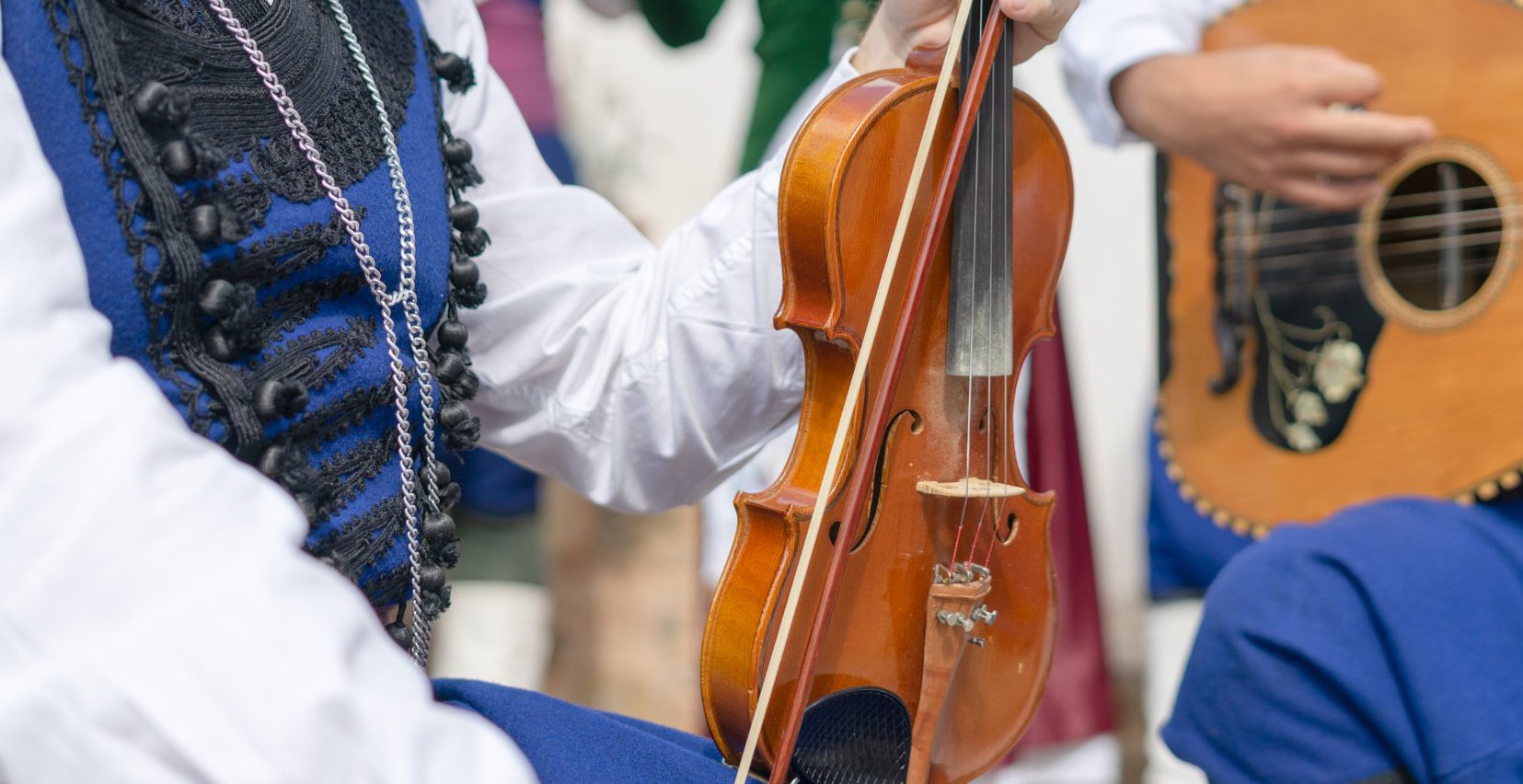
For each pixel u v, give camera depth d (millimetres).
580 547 5777
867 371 2305
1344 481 4172
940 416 2406
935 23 2428
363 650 1464
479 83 2568
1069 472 5090
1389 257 4137
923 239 2256
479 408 2641
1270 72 4031
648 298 2596
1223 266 4387
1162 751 5609
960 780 2506
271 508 1488
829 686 2275
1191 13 4480
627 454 2617
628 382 2566
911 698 2381
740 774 2066
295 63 2012
